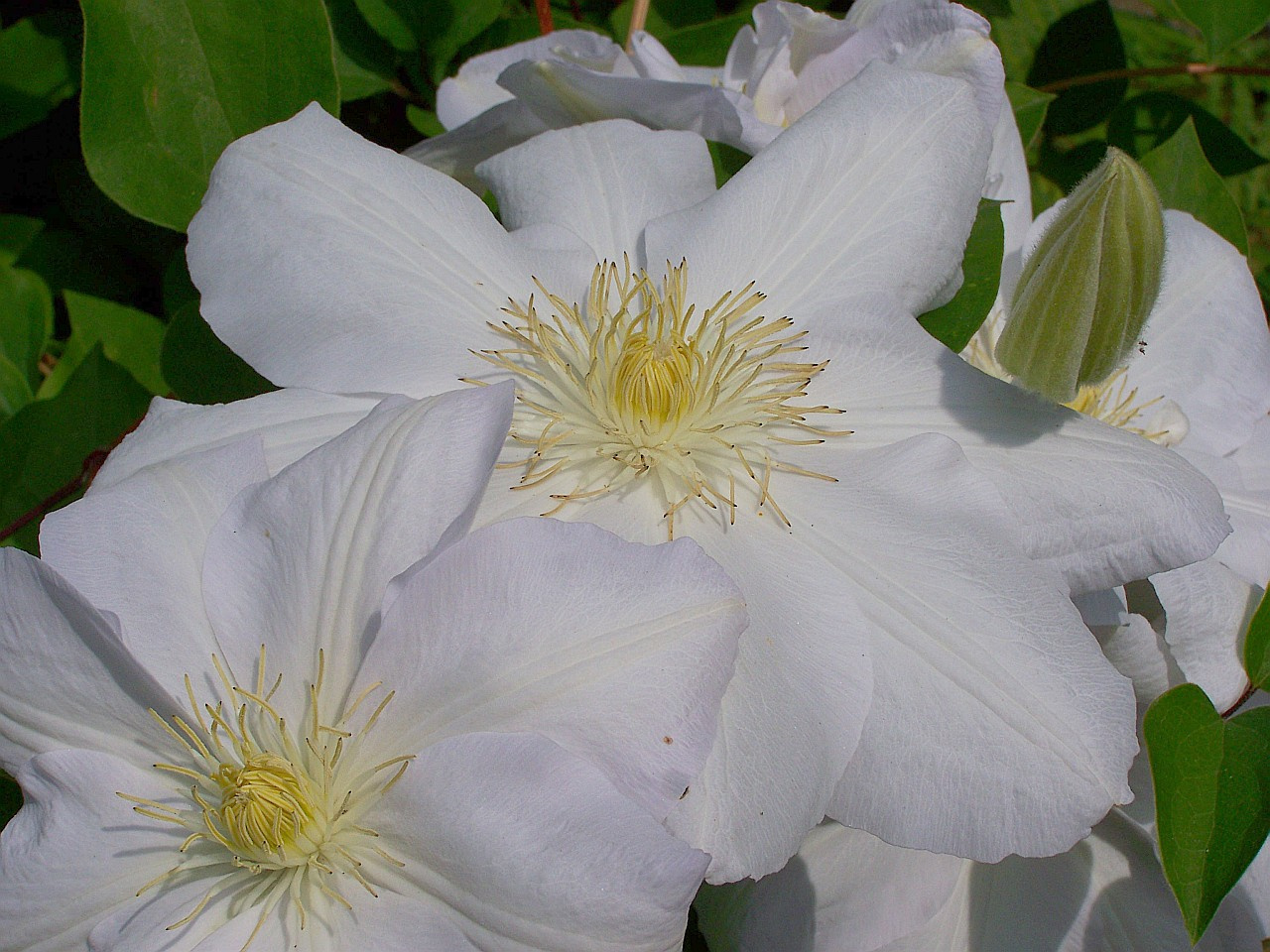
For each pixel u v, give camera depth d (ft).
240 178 0.73
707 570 0.57
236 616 0.62
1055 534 0.67
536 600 0.57
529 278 0.74
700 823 0.59
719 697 0.56
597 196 0.79
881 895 0.75
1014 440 0.68
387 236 0.73
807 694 0.62
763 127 0.82
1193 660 0.77
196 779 0.61
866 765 0.62
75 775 0.60
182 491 0.64
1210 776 0.62
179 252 0.95
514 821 0.54
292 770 0.59
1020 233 0.90
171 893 0.59
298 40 0.84
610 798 0.54
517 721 0.56
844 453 0.69
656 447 0.69
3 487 0.90
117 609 0.61
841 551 0.66
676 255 0.74
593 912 0.53
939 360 0.71
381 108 1.06
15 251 1.01
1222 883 0.60
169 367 0.83
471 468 0.60
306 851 0.59
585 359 0.71
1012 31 1.55
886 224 0.74
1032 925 0.76
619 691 0.56
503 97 0.92
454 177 0.92
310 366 0.69
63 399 0.91
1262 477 0.91
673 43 1.00
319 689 0.60
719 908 0.77
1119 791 0.61
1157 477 0.67
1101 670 0.63
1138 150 1.22
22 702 0.61
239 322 0.71
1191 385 0.91
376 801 0.59
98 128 0.82
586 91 0.84
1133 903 0.76
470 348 0.70
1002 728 0.62
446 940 0.55
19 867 0.59
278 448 0.67
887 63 0.81
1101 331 0.64
